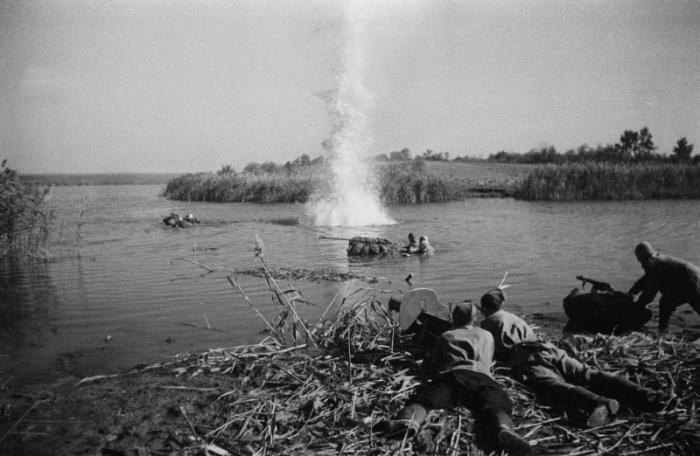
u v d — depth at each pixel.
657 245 16.64
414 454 4.75
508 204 38.44
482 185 56.56
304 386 5.97
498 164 93.06
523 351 6.02
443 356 5.66
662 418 5.25
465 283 11.61
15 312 9.77
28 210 17.73
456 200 43.84
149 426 5.32
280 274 12.89
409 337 7.41
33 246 18.05
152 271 13.70
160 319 9.14
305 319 8.92
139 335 8.28
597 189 42.88
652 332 7.91
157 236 21.75
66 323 9.01
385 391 5.78
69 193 75.00
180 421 5.42
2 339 8.18
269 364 6.69
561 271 12.80
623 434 5.06
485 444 4.89
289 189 47.91
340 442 4.92
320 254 16.34
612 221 24.62
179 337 8.15
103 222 28.42
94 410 5.68
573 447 4.88
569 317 8.84
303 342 7.66
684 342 7.12
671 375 5.91
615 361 6.44
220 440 5.02
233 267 14.10
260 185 49.41
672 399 5.39
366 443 4.89
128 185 134.12
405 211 32.62
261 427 5.22
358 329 7.63
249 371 6.61
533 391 5.84
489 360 5.67
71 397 6.01
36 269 14.27
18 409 5.73
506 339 6.27
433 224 24.92
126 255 16.61
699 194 42.84
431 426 5.13
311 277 12.51
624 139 82.94
